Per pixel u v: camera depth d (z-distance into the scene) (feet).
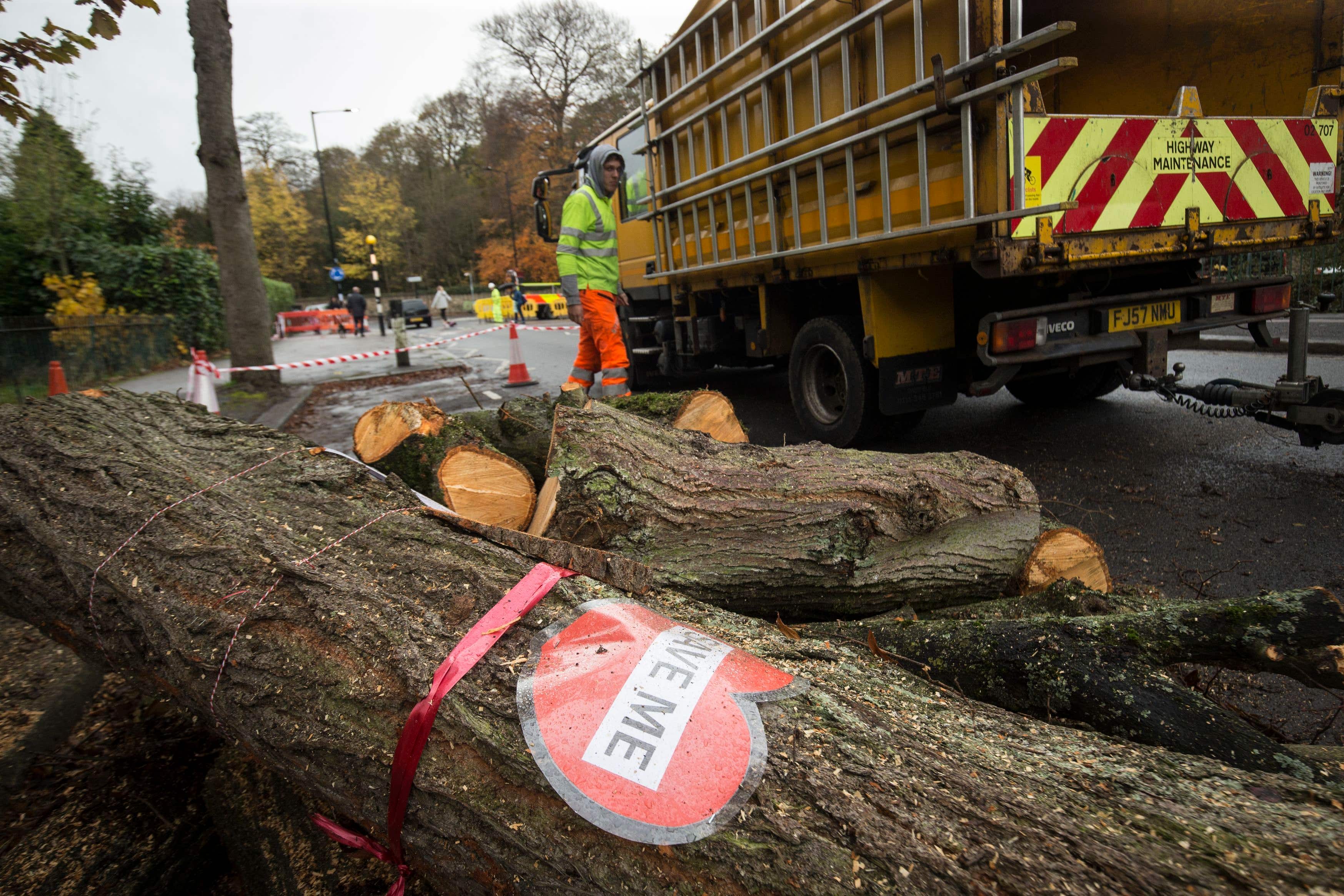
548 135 140.97
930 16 12.08
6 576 7.23
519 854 4.26
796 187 15.78
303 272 189.16
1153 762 4.51
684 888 3.86
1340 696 7.30
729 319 22.06
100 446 8.36
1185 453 15.76
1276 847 3.58
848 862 3.73
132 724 7.98
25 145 41.42
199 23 32.32
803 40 14.89
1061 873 3.53
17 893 6.09
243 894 6.69
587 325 19.69
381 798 4.85
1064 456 16.31
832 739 4.46
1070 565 8.51
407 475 11.31
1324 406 12.74
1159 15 16.40
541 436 12.53
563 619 5.35
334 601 5.70
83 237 46.93
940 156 12.36
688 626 5.69
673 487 8.43
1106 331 14.11
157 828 6.71
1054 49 18.35
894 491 8.00
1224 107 16.17
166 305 50.96
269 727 5.30
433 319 137.49
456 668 4.95
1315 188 15.05
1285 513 12.24
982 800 4.00
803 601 7.88
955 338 16.39
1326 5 14.32
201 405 9.89
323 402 32.24
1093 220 12.54
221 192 33.32
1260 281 15.08
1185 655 5.79
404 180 182.70
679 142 20.27
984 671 6.16
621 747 4.37
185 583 6.25
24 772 7.26
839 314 18.11
